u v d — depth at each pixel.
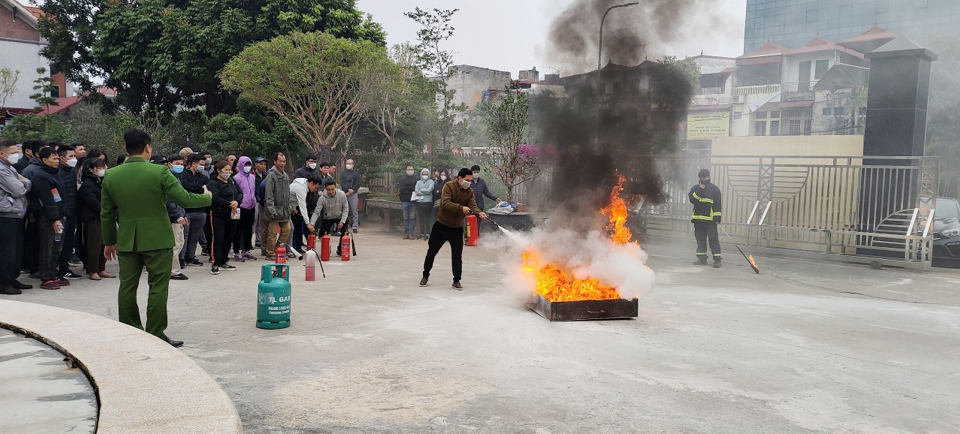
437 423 3.96
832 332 6.73
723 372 5.19
